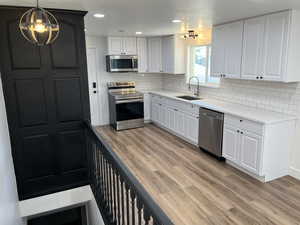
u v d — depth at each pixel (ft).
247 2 8.54
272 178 11.04
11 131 9.32
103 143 7.75
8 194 7.80
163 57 20.31
